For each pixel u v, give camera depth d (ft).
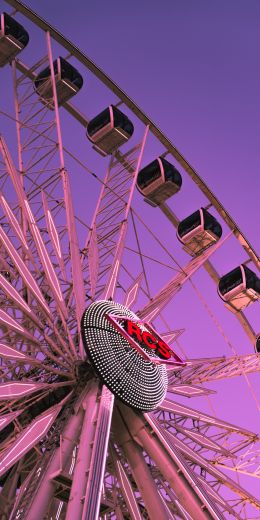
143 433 98.02
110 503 95.96
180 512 99.04
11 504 92.22
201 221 140.77
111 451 99.86
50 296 105.50
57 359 98.12
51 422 90.48
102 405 93.61
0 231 98.73
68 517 79.92
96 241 120.98
